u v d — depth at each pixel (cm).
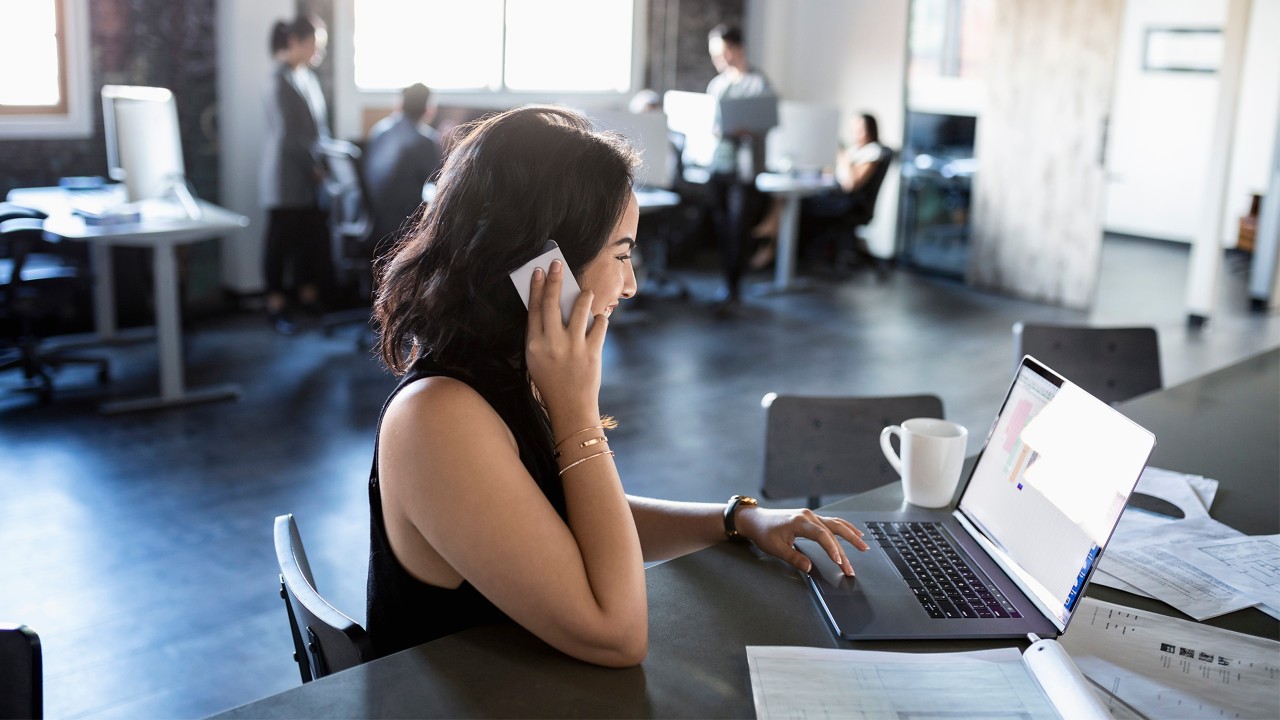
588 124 118
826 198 777
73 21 555
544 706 104
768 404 207
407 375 116
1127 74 948
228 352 538
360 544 326
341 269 581
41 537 325
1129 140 958
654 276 712
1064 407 136
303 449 407
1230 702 108
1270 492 171
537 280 111
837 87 858
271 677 254
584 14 790
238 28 600
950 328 634
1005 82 728
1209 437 200
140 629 273
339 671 120
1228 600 130
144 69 586
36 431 418
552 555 107
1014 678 109
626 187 114
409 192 550
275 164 575
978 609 125
